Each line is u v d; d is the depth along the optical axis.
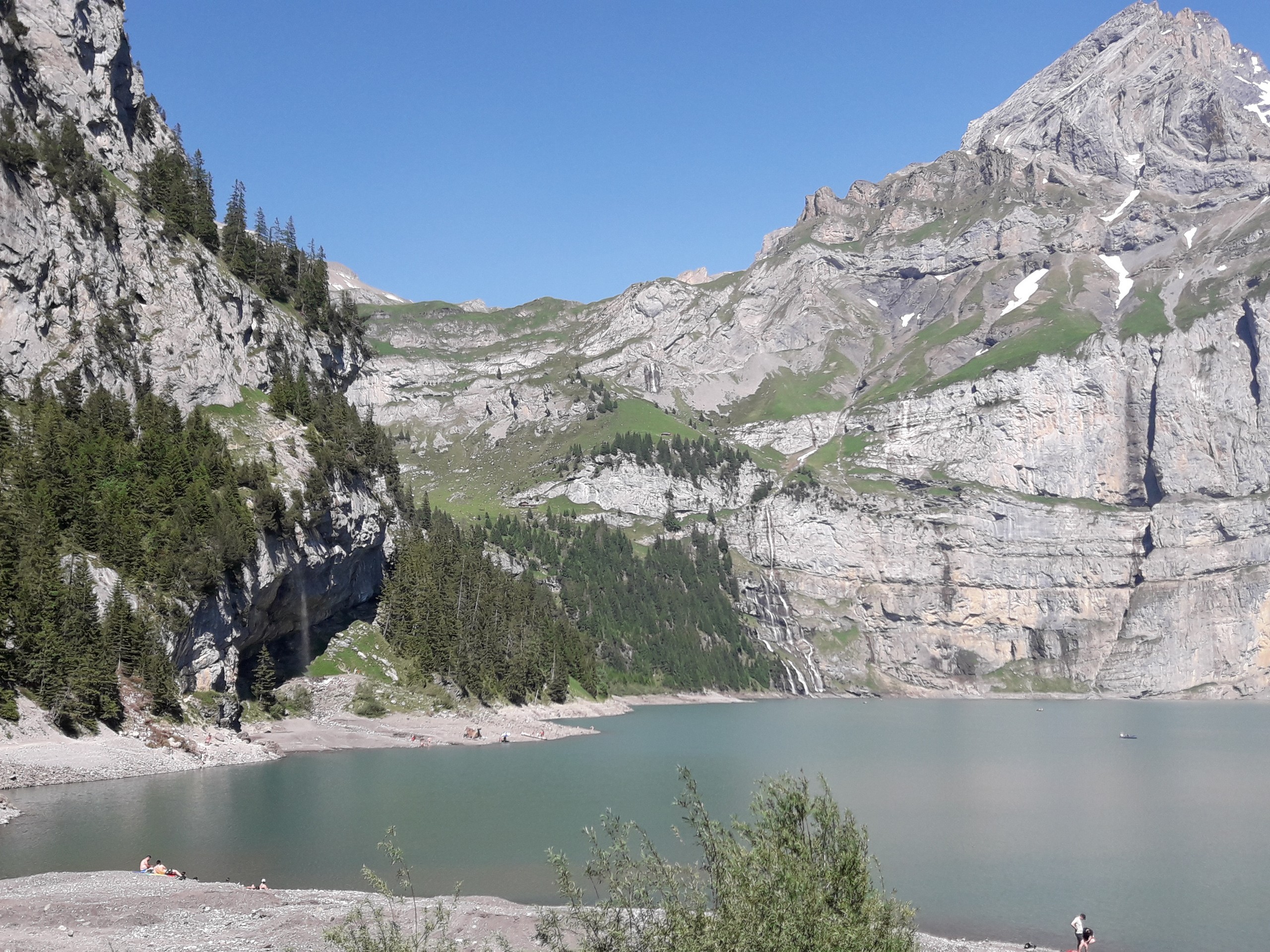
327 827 86.12
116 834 78.25
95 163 169.50
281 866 72.19
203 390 167.88
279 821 87.62
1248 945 61.97
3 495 112.06
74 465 125.94
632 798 104.75
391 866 73.69
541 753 147.38
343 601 176.00
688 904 30.11
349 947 37.16
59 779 97.12
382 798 102.00
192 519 129.88
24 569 107.56
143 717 114.94
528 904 63.84
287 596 151.50
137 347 160.62
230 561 130.88
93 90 181.38
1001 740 193.62
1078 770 146.50
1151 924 66.19
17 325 141.88
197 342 170.75
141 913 55.06
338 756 133.88
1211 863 83.88
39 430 128.62
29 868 66.88
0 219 141.62
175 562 124.25
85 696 107.50
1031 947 60.66
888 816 104.50
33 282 145.75
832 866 30.86
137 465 134.50
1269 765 155.25
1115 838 94.25
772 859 30.31
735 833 33.06
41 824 80.69
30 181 149.88
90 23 181.25
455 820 91.25
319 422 184.88
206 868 70.44
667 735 188.88
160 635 119.12
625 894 31.09
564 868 32.91
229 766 117.56
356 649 172.75
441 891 67.06
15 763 95.12
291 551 148.00
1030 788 126.44
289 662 161.00
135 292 166.00
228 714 130.38
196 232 195.62
